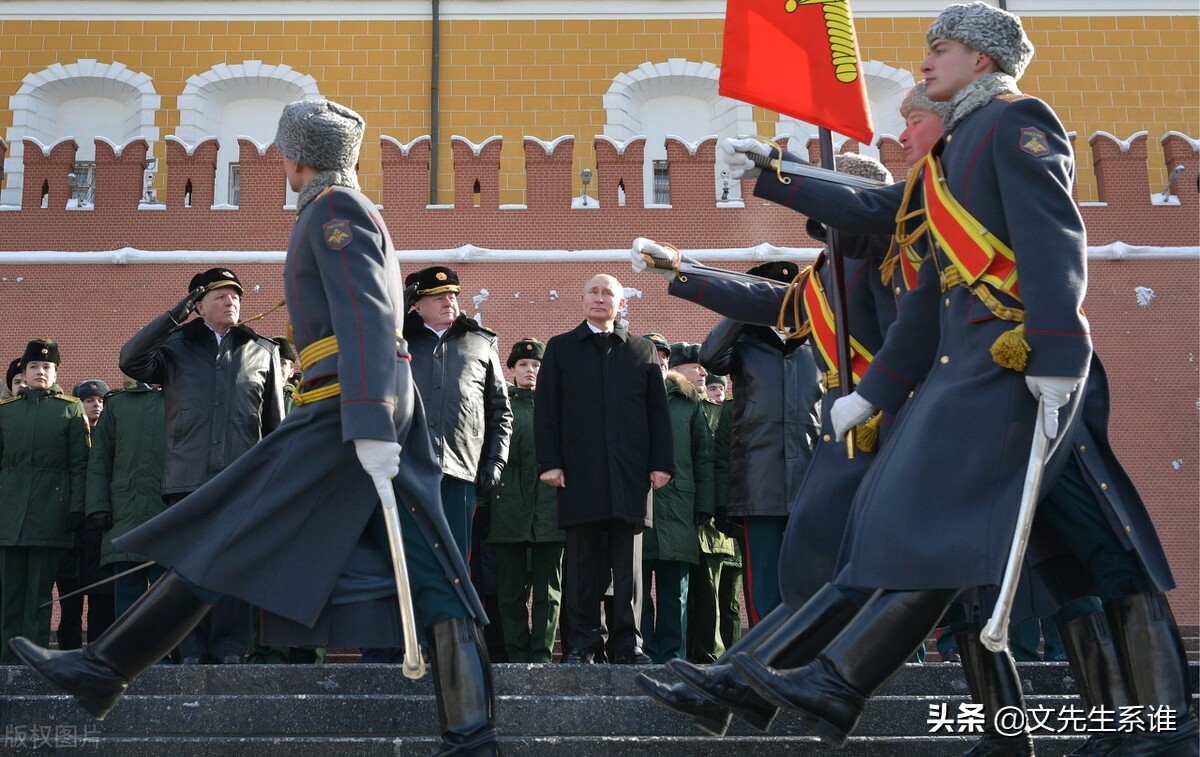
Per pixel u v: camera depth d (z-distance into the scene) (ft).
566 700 18.34
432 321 26.78
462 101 71.05
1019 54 13.89
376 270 14.02
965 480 12.41
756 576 24.72
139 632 13.70
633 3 73.15
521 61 71.92
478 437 26.14
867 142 16.43
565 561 25.00
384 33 71.97
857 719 12.43
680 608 27.07
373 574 13.97
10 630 28.32
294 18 72.02
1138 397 50.39
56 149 52.24
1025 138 12.92
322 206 14.37
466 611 13.94
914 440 12.68
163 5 71.97
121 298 50.55
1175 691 13.25
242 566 13.60
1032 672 21.36
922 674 21.16
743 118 71.36
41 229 51.37
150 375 26.17
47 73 70.54
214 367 26.48
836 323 15.92
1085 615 14.19
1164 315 51.29
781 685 12.34
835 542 15.78
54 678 13.60
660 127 72.79
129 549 13.67
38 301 50.39
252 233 51.67
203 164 52.34
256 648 26.55
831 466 16.10
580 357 25.48
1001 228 13.04
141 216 51.67
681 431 28.07
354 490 13.96
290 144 14.88
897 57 72.95
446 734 13.57
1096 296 51.47
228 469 13.83
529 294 51.06
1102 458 13.89
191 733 18.34
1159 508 49.14
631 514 24.43
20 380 33.06
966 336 12.98
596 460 24.67
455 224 51.83
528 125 71.00
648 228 52.03
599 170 52.49
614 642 24.29
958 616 16.02
